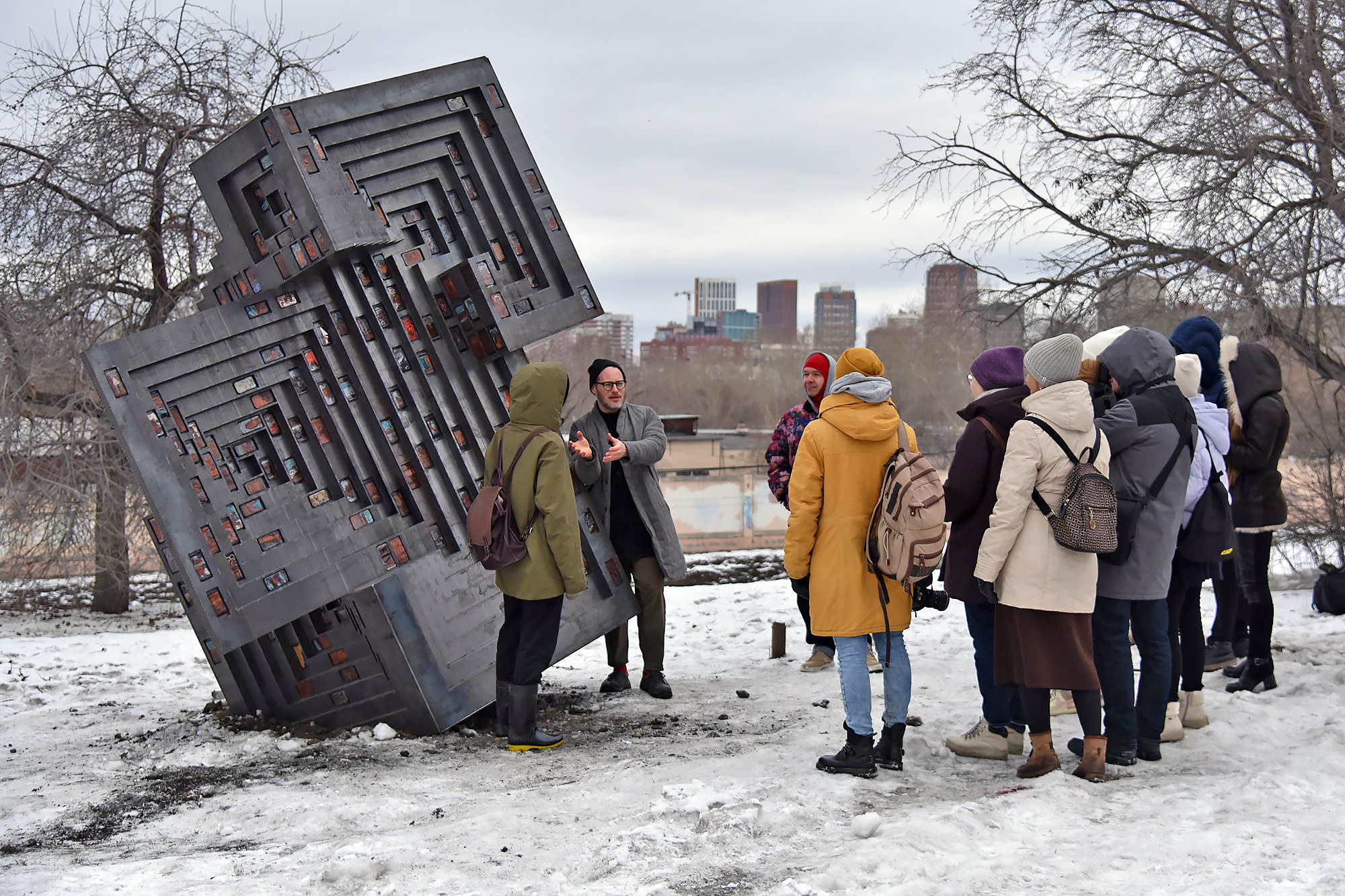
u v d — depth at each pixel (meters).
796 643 8.27
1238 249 10.11
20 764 5.06
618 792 4.08
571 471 5.75
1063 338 4.16
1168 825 3.42
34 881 3.20
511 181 5.85
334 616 5.41
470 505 5.59
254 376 5.30
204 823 3.92
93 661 8.54
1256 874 2.93
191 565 5.08
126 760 5.04
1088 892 2.89
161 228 16.02
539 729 5.48
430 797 4.17
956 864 3.13
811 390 6.50
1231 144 10.32
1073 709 5.40
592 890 3.07
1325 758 4.04
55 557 15.84
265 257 5.41
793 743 4.96
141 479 5.03
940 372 45.09
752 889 3.05
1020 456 4.09
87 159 15.75
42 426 15.52
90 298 15.72
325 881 3.13
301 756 4.94
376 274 5.51
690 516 34.84
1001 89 12.87
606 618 5.97
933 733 5.01
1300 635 7.29
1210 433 5.13
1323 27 9.88
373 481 5.46
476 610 5.48
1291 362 10.65
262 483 5.25
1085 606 4.11
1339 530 10.49
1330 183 9.58
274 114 5.19
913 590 4.40
